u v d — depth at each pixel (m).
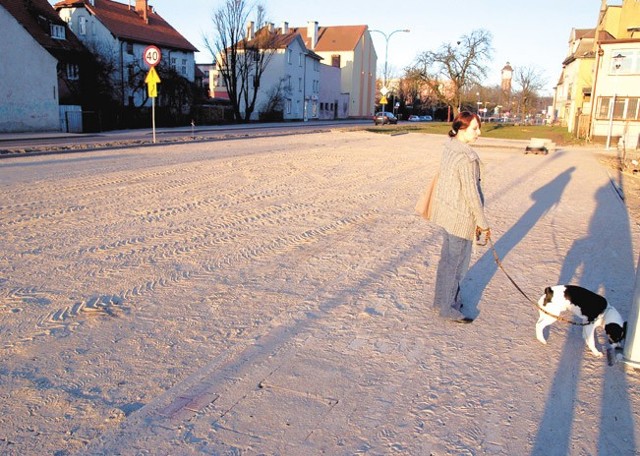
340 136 31.44
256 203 10.45
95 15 44.47
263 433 3.38
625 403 3.87
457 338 4.87
